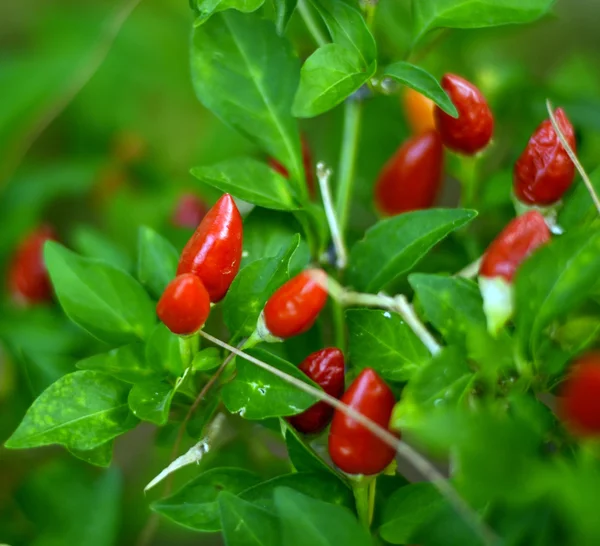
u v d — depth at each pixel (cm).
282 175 36
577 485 28
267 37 36
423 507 31
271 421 33
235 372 33
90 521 35
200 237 32
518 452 29
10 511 38
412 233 34
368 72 33
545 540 30
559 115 33
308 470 32
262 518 30
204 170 35
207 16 33
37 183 46
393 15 40
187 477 38
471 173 36
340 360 32
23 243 40
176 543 40
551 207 34
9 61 52
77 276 34
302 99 33
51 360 37
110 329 34
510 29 40
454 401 30
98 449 32
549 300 30
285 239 35
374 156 41
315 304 31
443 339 33
